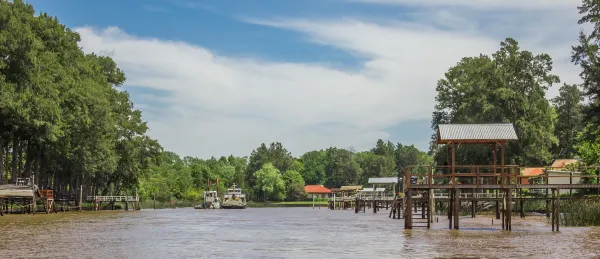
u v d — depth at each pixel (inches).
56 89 2955.2
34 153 3383.4
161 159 4520.2
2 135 2999.5
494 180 2137.1
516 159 3408.0
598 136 3080.7
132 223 2311.8
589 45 3053.6
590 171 2834.6
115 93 4160.9
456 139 1827.0
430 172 1894.7
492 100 3459.6
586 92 3090.6
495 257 1175.6
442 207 3592.5
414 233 1779.0
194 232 1840.6
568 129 5059.1
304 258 1163.9
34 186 2945.4
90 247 1333.7
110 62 4306.1
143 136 4426.7
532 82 3464.6
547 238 1578.5
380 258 1165.1
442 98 3969.0
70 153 3486.7
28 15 2962.6
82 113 3240.7
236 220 2760.8
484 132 1845.5
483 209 3107.8
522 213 2696.9
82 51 3730.3
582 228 1936.5
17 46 2691.9
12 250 1254.3
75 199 3917.3
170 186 6604.3
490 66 3476.9
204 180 7485.2
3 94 2630.4
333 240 1551.4
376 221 2652.6
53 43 3238.2
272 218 3048.7
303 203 7229.3
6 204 3034.0
